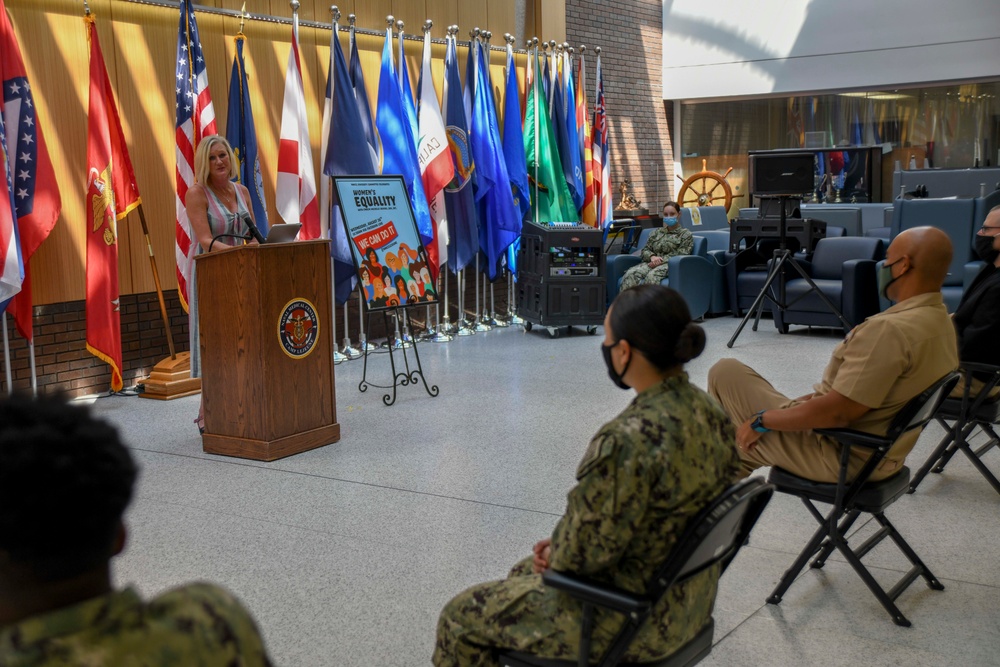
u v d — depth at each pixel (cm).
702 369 714
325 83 796
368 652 284
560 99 977
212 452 499
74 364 630
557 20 1092
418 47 884
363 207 600
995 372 394
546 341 863
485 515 402
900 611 303
